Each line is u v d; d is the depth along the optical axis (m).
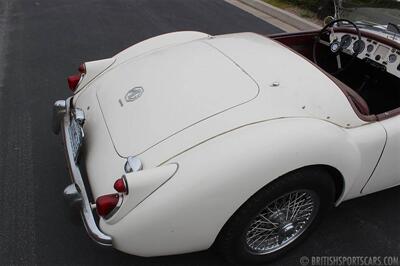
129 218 1.95
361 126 2.45
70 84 3.02
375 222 2.84
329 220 2.83
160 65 2.72
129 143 2.25
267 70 2.55
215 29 6.56
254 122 2.18
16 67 4.89
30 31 6.05
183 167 1.99
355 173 2.36
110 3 7.61
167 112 2.31
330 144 2.18
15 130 3.65
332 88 2.50
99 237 2.01
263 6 7.75
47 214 2.81
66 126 2.78
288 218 2.35
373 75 3.44
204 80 2.47
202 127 2.17
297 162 2.07
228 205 2.00
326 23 3.71
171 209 1.94
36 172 3.17
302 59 2.74
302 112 2.31
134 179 1.93
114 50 5.53
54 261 2.49
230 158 1.98
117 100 2.57
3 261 2.46
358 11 4.90
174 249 2.08
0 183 3.03
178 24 6.68
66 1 7.60
